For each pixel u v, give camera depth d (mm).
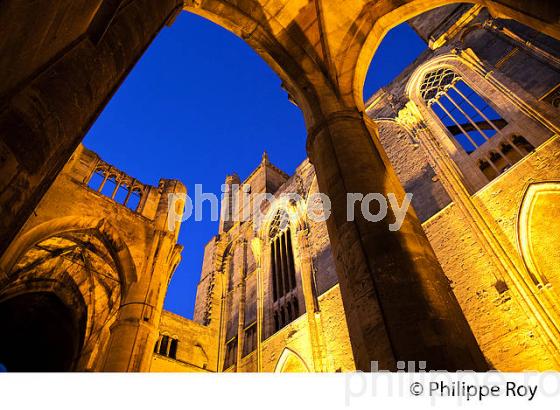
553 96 15961
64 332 20766
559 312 12484
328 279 22984
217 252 38875
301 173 31938
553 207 14258
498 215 15633
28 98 3762
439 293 5289
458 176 18031
